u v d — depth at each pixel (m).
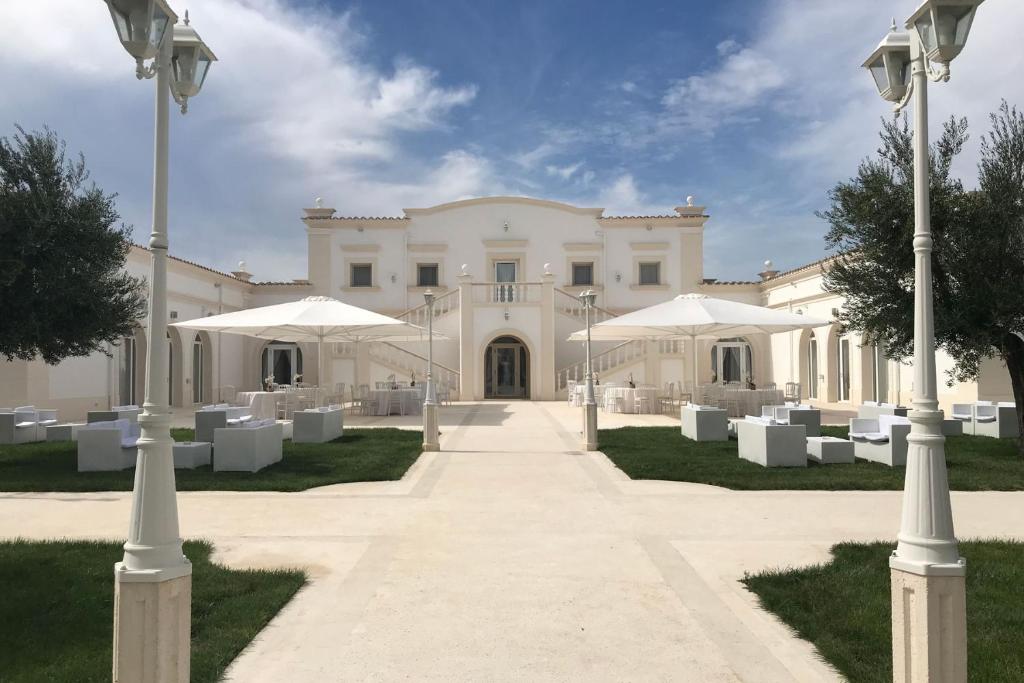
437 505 7.61
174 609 2.93
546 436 14.16
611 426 16.27
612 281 28.89
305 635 4.04
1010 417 13.23
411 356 25.88
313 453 11.45
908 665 2.98
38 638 3.96
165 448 2.99
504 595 4.70
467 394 25.25
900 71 3.68
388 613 4.38
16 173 10.34
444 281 28.94
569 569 5.28
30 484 8.62
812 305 24.08
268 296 28.72
